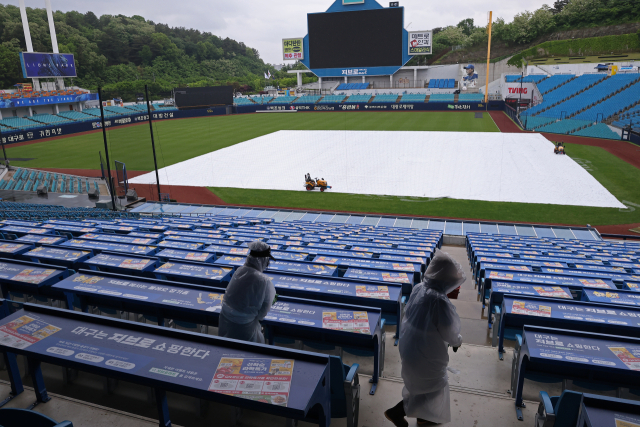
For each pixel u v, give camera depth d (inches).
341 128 2459.4
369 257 402.3
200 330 225.1
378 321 197.9
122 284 238.5
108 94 4633.4
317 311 206.4
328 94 3826.3
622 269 435.2
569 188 1214.9
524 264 415.8
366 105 3415.4
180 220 782.5
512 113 2751.0
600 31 4028.1
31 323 169.0
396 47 3410.4
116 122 2984.7
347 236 610.9
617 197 1128.2
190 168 1604.3
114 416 173.9
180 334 156.6
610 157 1587.1
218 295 225.8
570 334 182.4
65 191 1336.1
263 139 2175.2
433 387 169.5
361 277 308.0
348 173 1453.0
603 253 566.3
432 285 165.2
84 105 3533.5
